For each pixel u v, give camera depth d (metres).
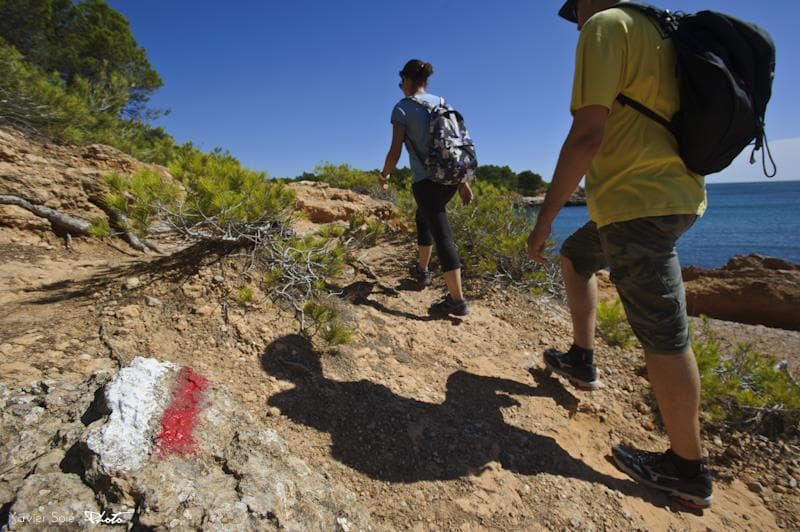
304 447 1.72
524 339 3.21
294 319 2.51
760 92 1.60
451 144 2.94
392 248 4.94
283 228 3.11
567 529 1.65
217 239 2.83
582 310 2.43
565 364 2.55
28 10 11.05
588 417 2.45
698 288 8.75
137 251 3.68
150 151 7.88
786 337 4.73
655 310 1.73
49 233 3.49
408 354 2.63
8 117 5.48
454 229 4.67
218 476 1.36
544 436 2.15
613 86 1.62
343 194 7.36
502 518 1.63
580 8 1.99
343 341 2.28
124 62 14.49
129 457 1.27
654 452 2.07
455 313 3.25
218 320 2.30
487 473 1.83
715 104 1.51
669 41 1.68
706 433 2.60
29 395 1.54
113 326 2.10
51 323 2.09
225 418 1.59
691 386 1.75
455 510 1.62
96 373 1.69
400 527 1.51
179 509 1.19
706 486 1.85
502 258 4.45
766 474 2.28
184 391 1.59
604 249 1.87
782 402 2.68
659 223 1.68
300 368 2.13
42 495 1.15
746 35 1.60
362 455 1.77
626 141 1.73
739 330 4.96
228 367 2.04
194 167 2.81
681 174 1.70
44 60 11.72
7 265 2.83
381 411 2.03
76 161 4.88
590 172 1.90
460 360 2.71
